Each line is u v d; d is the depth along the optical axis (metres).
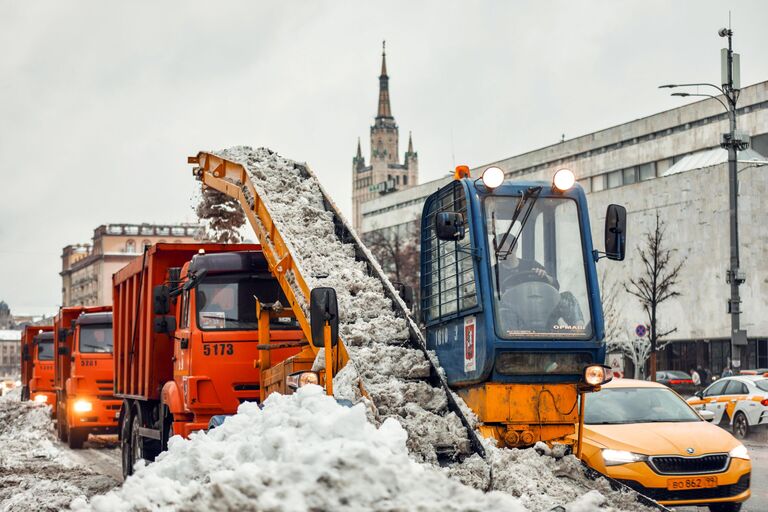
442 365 13.48
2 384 99.19
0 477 21.81
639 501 11.30
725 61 42.72
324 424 8.89
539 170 99.94
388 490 8.05
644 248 78.44
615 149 91.00
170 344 20.20
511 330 12.23
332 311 11.86
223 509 8.05
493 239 12.51
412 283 88.81
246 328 17.50
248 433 10.02
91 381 30.67
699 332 74.81
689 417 15.84
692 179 75.50
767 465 21.91
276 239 16.05
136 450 21.05
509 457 11.50
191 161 21.34
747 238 72.06
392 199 126.62
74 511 9.77
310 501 7.97
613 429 14.80
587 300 12.51
